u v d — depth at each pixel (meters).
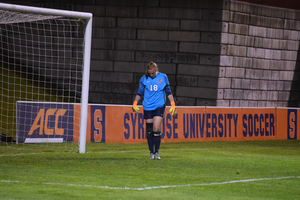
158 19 57.84
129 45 58.94
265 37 60.41
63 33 60.91
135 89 59.25
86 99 30.95
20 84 56.50
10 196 15.43
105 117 40.06
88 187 17.67
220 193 17.52
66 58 61.12
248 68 59.16
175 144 39.91
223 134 44.59
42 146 35.19
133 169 23.05
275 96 62.78
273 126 47.69
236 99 58.38
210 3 56.00
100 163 24.80
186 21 56.94
